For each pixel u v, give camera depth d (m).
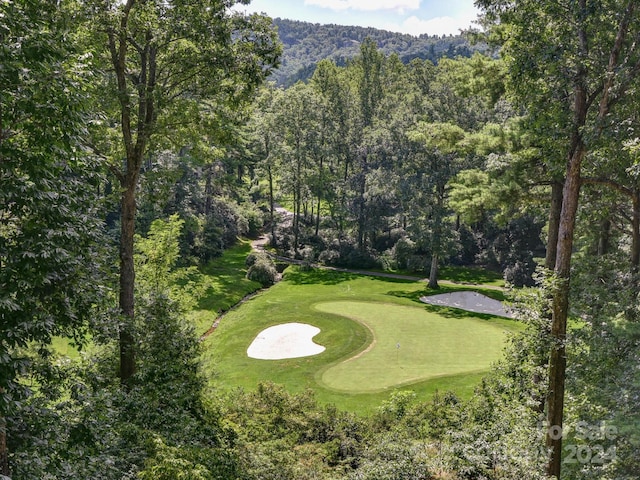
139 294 16.95
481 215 23.03
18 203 7.88
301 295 42.03
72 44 8.86
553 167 13.42
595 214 20.66
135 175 15.63
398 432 15.53
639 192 17.34
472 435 13.84
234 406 17.48
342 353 26.59
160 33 14.18
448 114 43.44
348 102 64.00
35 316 7.94
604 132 11.50
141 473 8.90
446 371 23.59
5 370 7.34
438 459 13.46
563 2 11.84
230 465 11.63
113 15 13.03
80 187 9.15
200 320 22.17
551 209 18.98
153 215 40.81
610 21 12.06
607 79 11.45
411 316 33.81
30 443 8.33
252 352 27.89
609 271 18.83
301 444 16.25
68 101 7.87
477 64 20.70
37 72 7.59
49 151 8.04
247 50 15.80
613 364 13.96
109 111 14.94
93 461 9.12
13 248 7.89
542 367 14.20
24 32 7.51
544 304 12.88
